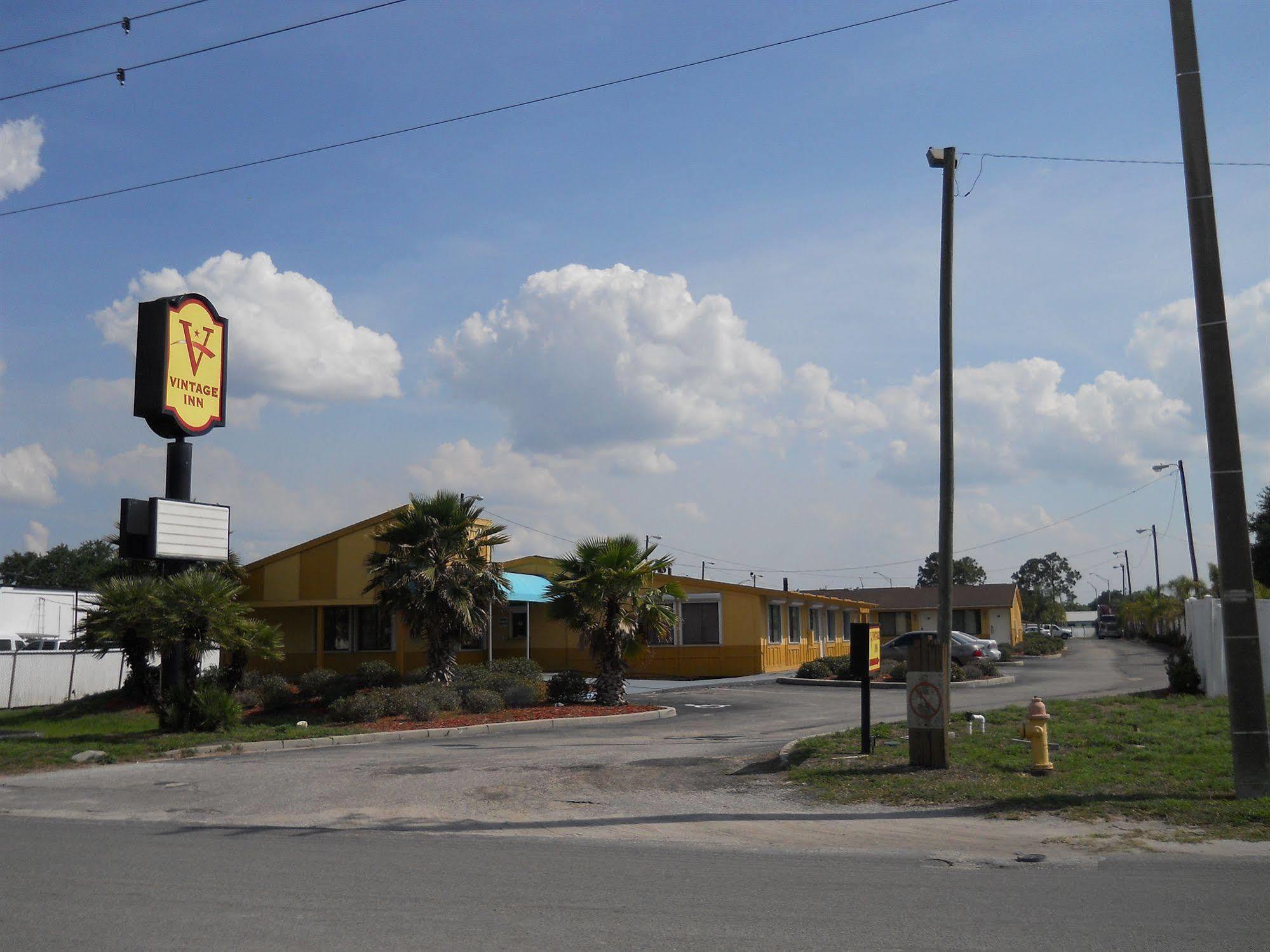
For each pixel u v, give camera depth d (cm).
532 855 877
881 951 578
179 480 2253
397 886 752
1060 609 11038
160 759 1606
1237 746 1012
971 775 1166
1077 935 606
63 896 725
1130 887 729
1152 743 1334
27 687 2731
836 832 969
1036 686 2806
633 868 818
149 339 2231
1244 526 1028
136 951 592
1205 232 1054
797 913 665
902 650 3822
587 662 3472
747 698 2584
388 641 3195
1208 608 2002
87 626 1912
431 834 991
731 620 3462
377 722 1997
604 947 590
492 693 2170
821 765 1290
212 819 1089
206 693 1912
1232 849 855
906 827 981
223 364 2350
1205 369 1049
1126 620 8131
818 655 4319
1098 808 1002
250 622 1956
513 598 3036
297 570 3094
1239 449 1035
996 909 669
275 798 1210
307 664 3256
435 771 1394
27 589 3569
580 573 2262
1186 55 1074
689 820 1042
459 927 636
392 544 2366
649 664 3519
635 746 1648
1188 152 1067
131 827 1041
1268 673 1819
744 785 1225
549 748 1652
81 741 1762
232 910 682
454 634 2306
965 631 6569
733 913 665
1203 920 635
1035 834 931
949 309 1436
